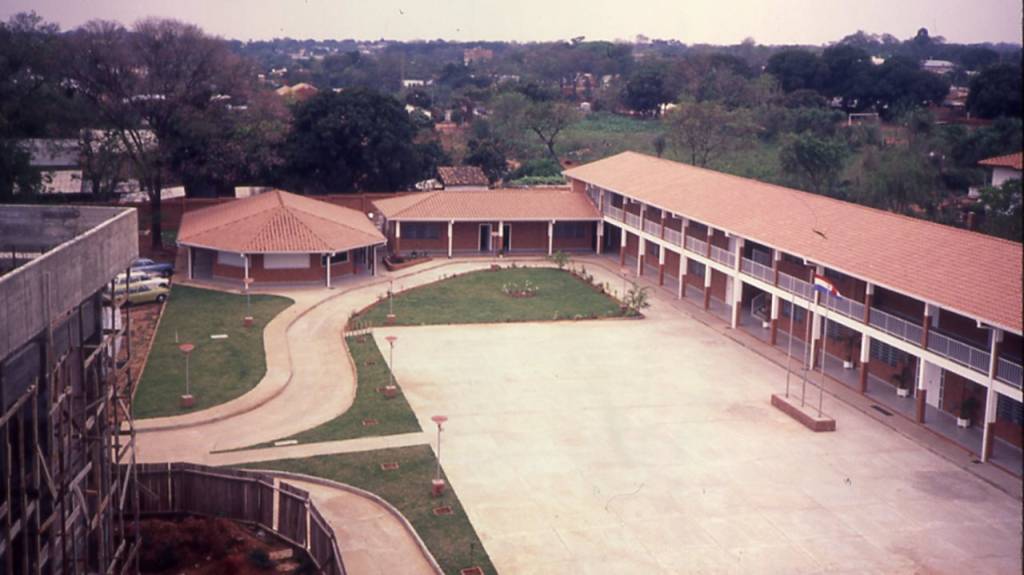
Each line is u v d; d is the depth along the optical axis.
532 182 93.75
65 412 20.16
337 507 27.02
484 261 63.28
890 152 79.88
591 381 38.69
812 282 40.25
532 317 48.62
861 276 35.94
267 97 82.81
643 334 45.91
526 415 34.66
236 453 30.72
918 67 133.00
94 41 60.00
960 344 32.22
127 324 25.11
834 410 35.75
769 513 27.14
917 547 25.23
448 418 34.22
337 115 78.06
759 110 111.88
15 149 55.47
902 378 37.34
